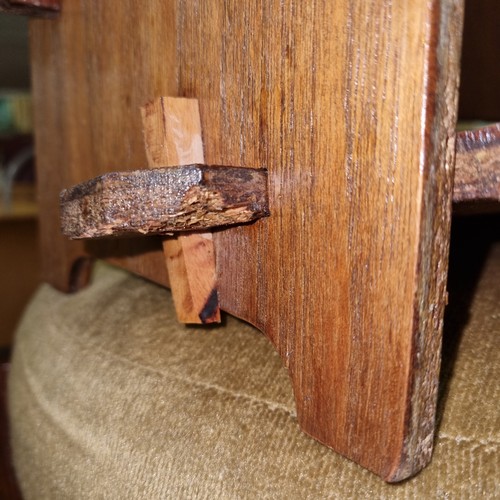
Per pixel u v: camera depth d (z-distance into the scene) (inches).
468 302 6.9
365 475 5.1
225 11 5.6
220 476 5.8
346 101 4.5
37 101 9.8
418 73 4.0
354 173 4.5
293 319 5.3
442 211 4.3
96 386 7.6
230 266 6.0
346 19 4.4
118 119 7.6
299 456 5.5
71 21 8.4
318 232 4.9
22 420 8.9
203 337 7.3
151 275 7.6
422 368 4.4
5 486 11.9
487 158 4.7
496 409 5.3
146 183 5.2
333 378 5.0
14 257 20.3
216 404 6.4
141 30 6.9
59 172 9.5
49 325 9.6
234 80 5.6
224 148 5.8
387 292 4.4
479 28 10.2
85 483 7.0
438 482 4.9
